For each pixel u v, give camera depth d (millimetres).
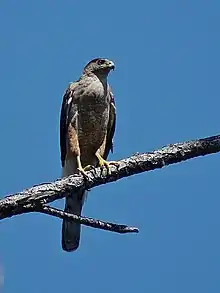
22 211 8766
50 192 9352
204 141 9922
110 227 8820
